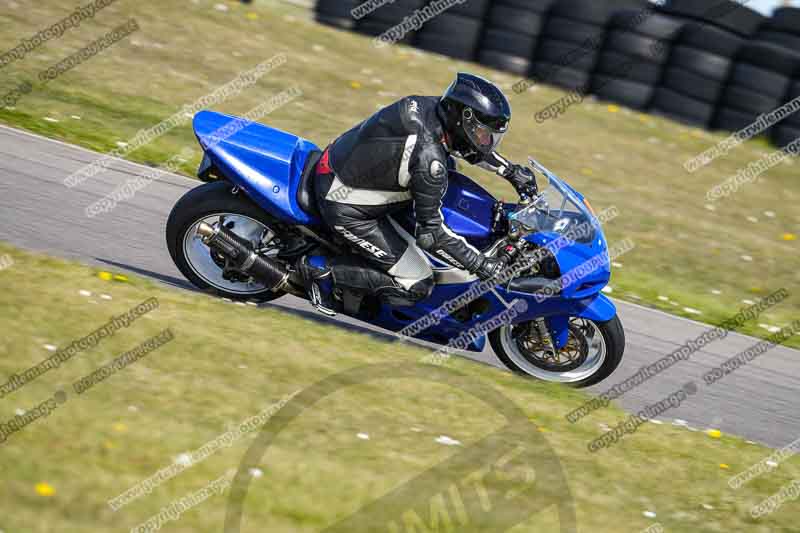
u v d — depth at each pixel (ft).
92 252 76.64
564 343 71.41
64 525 38.96
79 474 42.65
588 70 185.47
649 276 107.86
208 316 65.87
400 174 62.18
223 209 68.80
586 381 71.72
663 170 154.40
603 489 53.21
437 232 63.46
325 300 68.90
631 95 183.11
